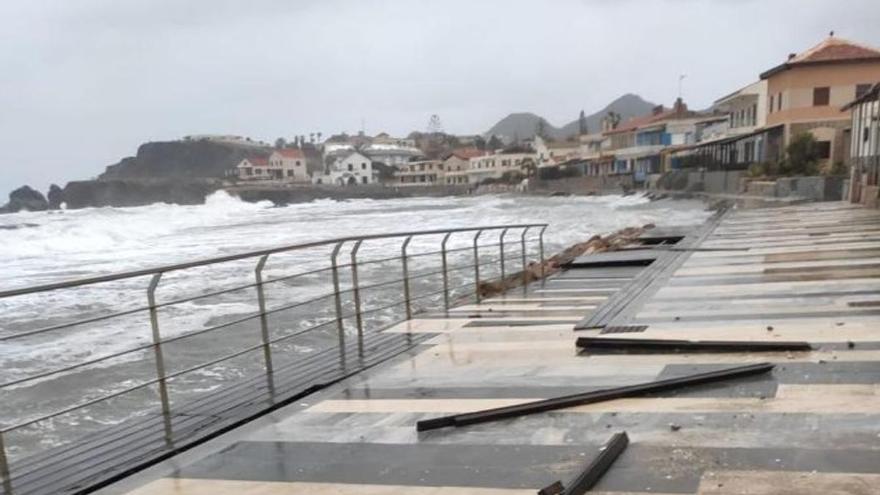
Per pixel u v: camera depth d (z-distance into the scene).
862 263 11.16
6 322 14.86
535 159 122.75
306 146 181.75
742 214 26.88
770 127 45.41
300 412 5.34
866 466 3.64
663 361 5.98
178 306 15.71
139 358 11.10
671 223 32.66
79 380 9.96
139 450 4.64
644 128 80.06
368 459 4.34
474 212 61.72
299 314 14.32
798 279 10.00
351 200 119.06
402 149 163.00
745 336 6.59
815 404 4.59
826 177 31.09
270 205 105.56
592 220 42.34
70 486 4.12
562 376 5.79
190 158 186.50
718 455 3.94
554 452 4.20
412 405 5.33
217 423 5.10
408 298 8.92
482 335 7.69
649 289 10.21
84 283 4.59
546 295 10.76
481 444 4.43
